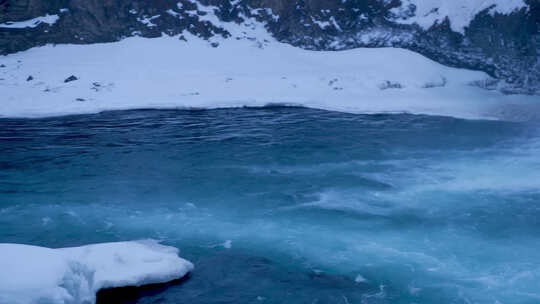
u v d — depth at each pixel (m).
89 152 15.62
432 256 8.95
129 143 16.72
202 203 11.62
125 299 7.29
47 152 15.53
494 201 11.70
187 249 9.18
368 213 11.01
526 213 11.00
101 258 7.81
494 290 7.77
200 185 12.84
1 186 12.53
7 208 11.14
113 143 16.70
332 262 8.70
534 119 20.70
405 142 17.05
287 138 17.48
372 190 12.48
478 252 9.12
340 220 10.62
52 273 6.42
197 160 14.98
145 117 20.56
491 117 21.03
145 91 23.73
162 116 20.78
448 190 12.45
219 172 13.87
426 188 12.60
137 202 11.64
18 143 16.48
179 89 24.09
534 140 17.30
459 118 20.95
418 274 8.27
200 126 19.17
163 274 7.84
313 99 23.61
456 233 9.96
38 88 23.31
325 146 16.52
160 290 7.60
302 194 12.20
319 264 8.62
